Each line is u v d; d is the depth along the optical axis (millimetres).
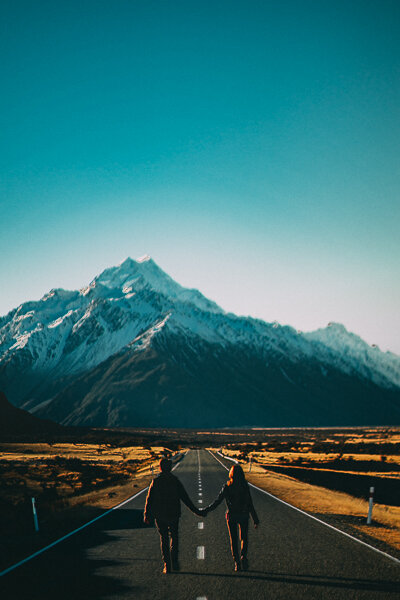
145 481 35438
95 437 163750
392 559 11328
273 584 9320
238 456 74688
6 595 8625
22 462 62156
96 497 25984
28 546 13203
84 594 8680
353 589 8969
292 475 45406
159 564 11016
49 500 25469
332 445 117312
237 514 10594
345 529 15391
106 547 12961
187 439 198875
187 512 19688
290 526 15938
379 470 56625
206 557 11617
